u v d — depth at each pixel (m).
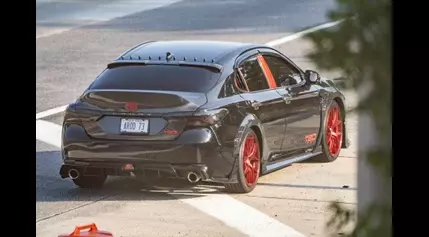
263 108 28.31
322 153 32.22
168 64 27.83
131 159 26.36
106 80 27.56
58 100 43.94
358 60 8.49
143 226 24.23
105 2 78.75
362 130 8.68
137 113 26.34
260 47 30.05
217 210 25.92
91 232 14.02
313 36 8.68
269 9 73.25
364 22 8.47
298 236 23.23
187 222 24.62
